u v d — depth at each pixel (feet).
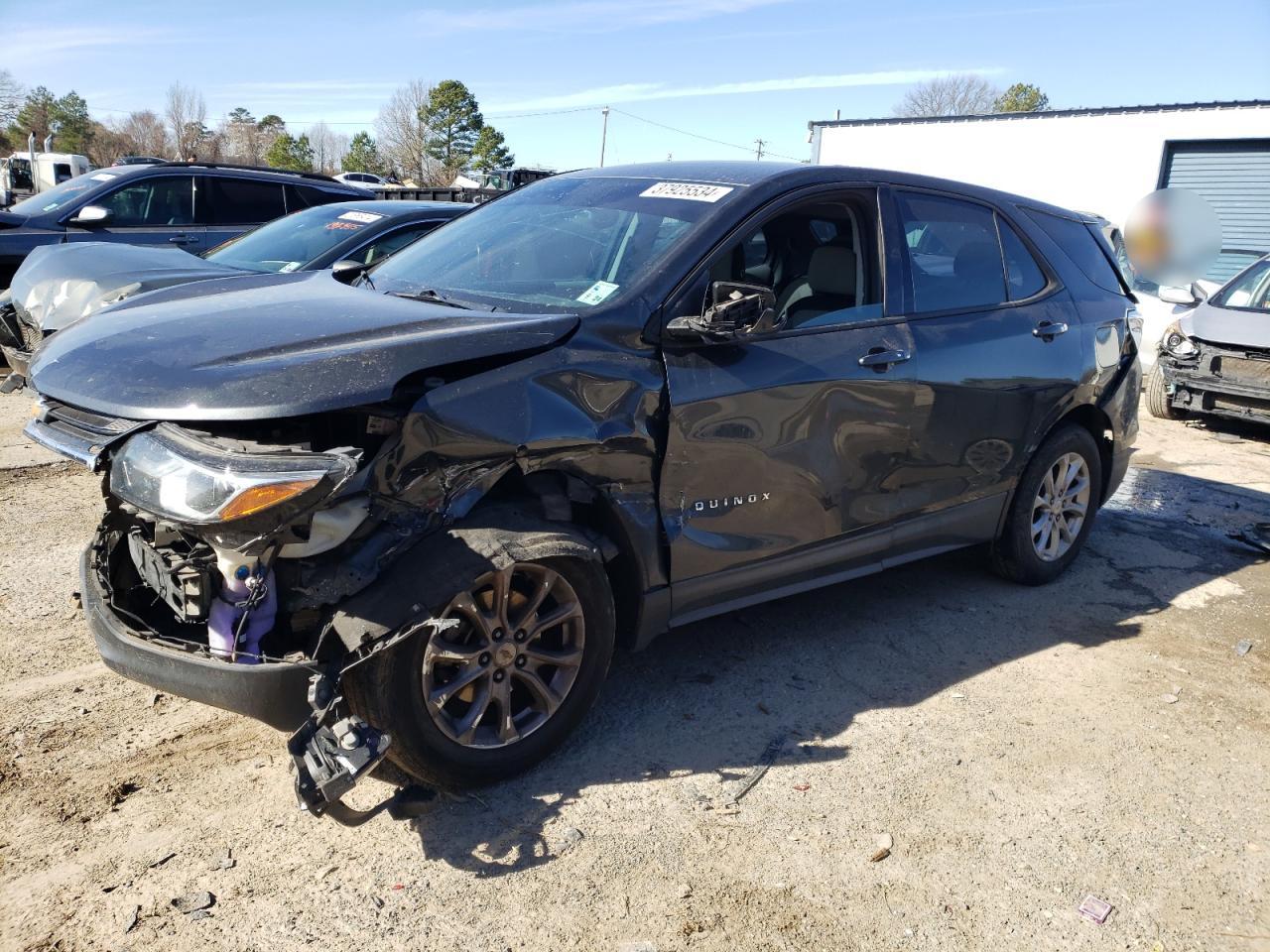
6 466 19.98
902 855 9.59
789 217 12.46
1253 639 15.10
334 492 8.13
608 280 11.29
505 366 9.73
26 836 9.12
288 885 8.72
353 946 8.07
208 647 8.71
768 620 14.74
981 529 15.29
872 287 13.17
